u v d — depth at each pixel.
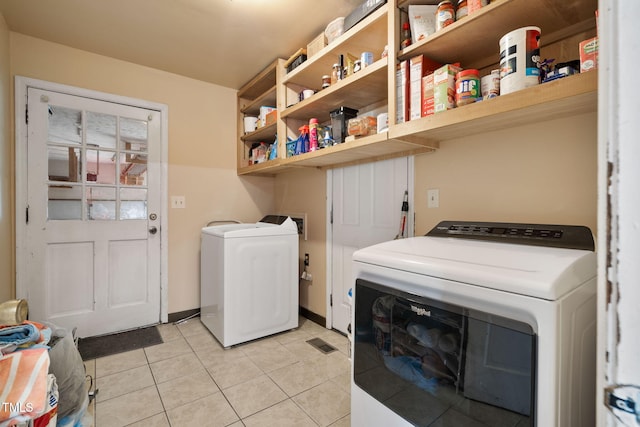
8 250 2.07
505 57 1.12
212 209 2.99
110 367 2.01
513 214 1.44
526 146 1.39
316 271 2.77
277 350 2.25
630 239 0.35
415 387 1.00
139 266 2.65
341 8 1.82
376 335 1.12
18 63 2.13
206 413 1.57
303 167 2.62
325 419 1.54
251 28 2.04
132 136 2.60
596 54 0.93
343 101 2.10
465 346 0.87
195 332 2.56
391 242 1.31
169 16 1.91
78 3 1.79
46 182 2.25
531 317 0.74
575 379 0.79
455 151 1.68
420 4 1.49
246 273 2.35
